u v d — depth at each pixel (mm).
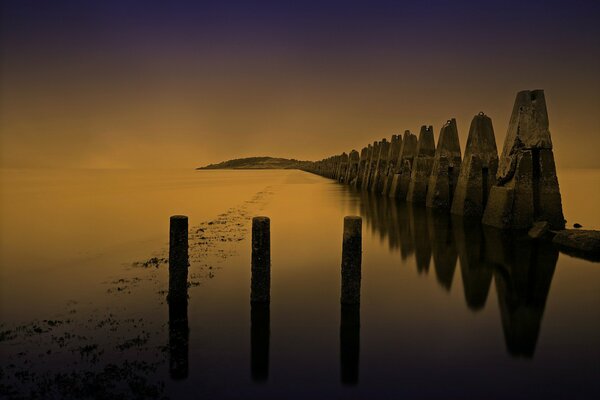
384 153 37281
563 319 8578
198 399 5918
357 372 6602
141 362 6875
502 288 10492
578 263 12508
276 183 59625
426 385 6270
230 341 7582
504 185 17297
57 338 7734
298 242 15797
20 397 5898
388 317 8672
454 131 23438
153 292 10156
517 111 16641
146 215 24234
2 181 64062
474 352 7207
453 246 14898
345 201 30312
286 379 6434
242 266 12336
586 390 6113
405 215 22109
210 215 24000
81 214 24703
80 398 5883
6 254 14266
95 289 10445
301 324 8289
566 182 46156
